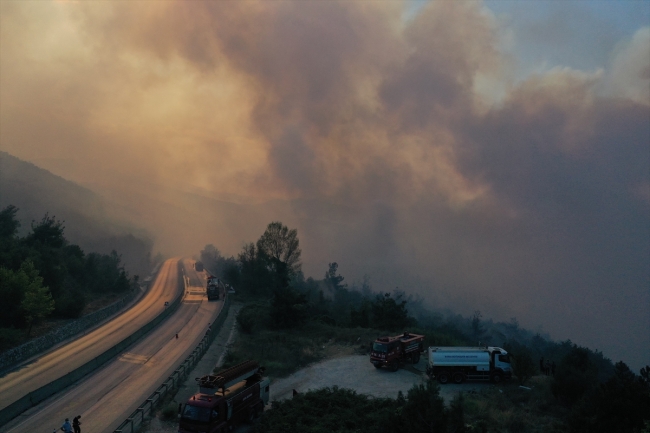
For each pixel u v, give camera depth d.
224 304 85.19
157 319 71.56
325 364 47.00
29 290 58.25
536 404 33.50
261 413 32.56
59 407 34.34
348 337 57.81
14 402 32.56
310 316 78.88
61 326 62.22
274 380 41.75
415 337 47.88
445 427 21.17
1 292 56.62
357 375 43.09
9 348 50.03
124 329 66.62
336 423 29.30
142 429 29.98
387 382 40.88
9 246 74.38
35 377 42.75
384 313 68.50
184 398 36.19
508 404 33.50
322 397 34.19
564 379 33.28
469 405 32.62
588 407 25.94
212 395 27.83
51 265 74.00
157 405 34.12
